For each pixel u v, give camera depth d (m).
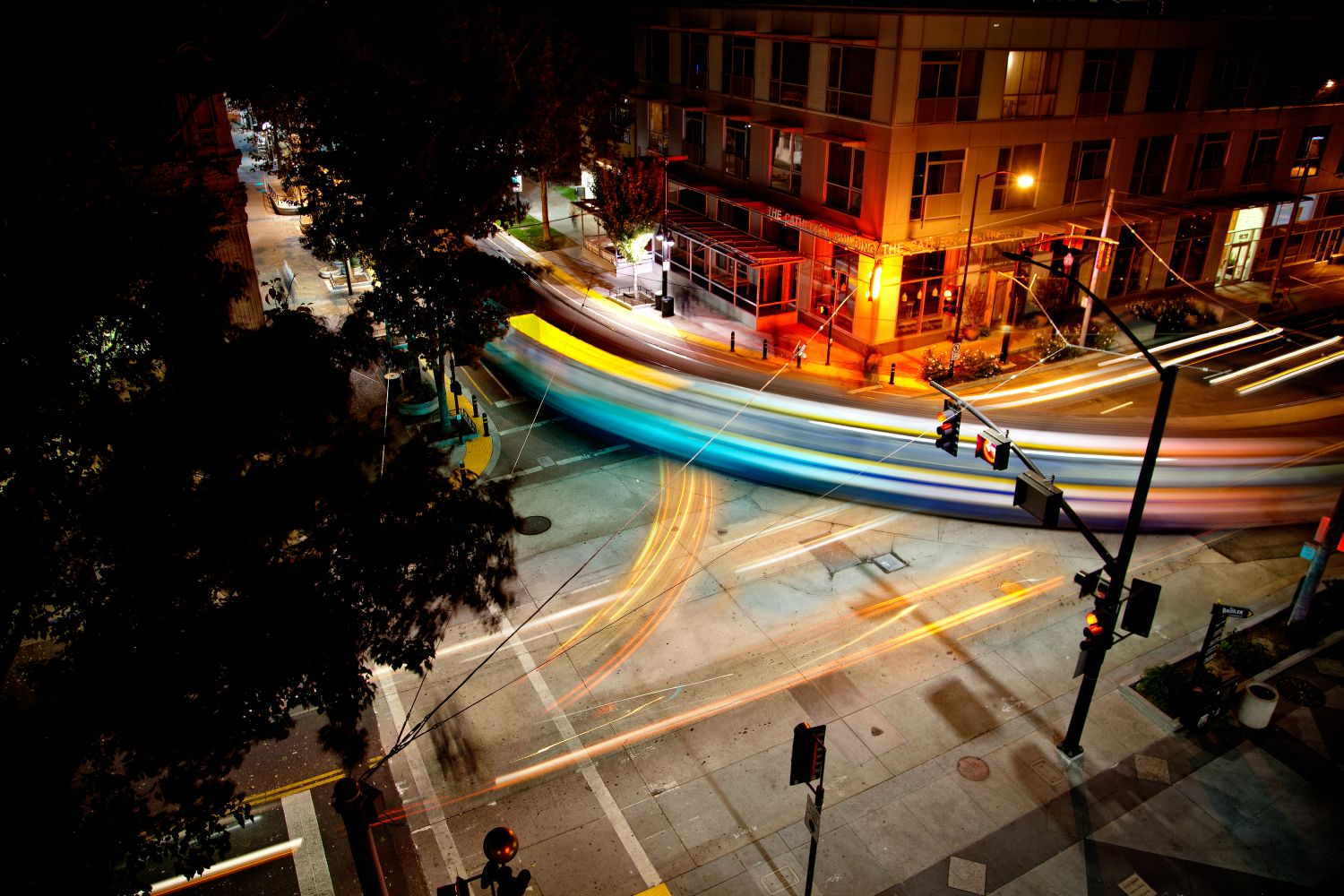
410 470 9.61
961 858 11.16
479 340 19.45
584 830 11.62
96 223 7.34
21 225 6.89
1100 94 28.62
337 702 8.87
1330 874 10.91
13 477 7.21
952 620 15.74
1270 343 30.00
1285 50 31.70
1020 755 12.77
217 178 16.39
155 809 11.48
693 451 22.42
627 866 11.09
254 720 8.29
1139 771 12.49
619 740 13.10
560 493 20.14
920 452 22.45
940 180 27.12
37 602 7.65
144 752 7.82
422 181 17.62
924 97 25.53
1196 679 13.64
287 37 13.62
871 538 18.39
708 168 35.94
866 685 14.16
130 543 7.49
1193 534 18.55
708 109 34.72
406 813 11.90
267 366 8.51
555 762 12.70
